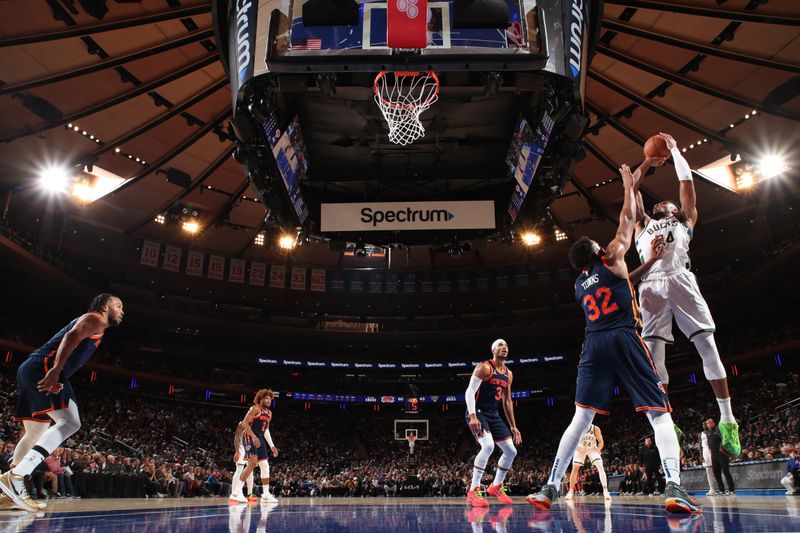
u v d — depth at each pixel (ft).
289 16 34.47
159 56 60.08
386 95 39.65
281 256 130.41
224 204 99.30
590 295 14.96
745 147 74.02
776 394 89.86
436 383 149.59
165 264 118.93
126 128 72.23
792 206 94.79
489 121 48.78
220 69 63.93
